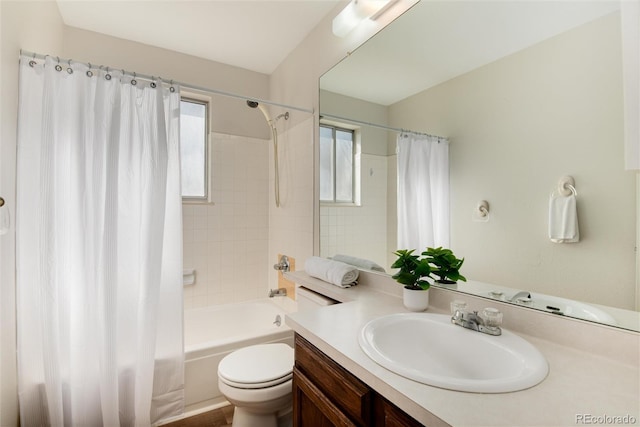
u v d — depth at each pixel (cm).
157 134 167
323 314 119
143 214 163
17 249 136
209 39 230
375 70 162
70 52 211
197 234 255
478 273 115
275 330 205
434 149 132
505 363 84
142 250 161
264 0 186
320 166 210
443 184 128
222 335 251
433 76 131
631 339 78
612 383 70
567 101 89
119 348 155
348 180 183
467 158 119
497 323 95
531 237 99
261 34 223
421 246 138
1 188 120
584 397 65
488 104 111
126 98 163
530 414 59
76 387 143
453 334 100
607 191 81
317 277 176
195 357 180
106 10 195
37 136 142
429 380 70
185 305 249
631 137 77
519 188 102
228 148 269
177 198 174
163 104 170
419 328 108
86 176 149
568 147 89
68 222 146
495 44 108
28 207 139
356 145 177
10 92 127
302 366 111
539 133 96
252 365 154
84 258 146
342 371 90
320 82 208
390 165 155
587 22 85
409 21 141
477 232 115
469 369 93
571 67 88
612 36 80
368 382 76
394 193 152
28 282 138
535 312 96
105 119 155
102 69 155
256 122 283
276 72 274
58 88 146
